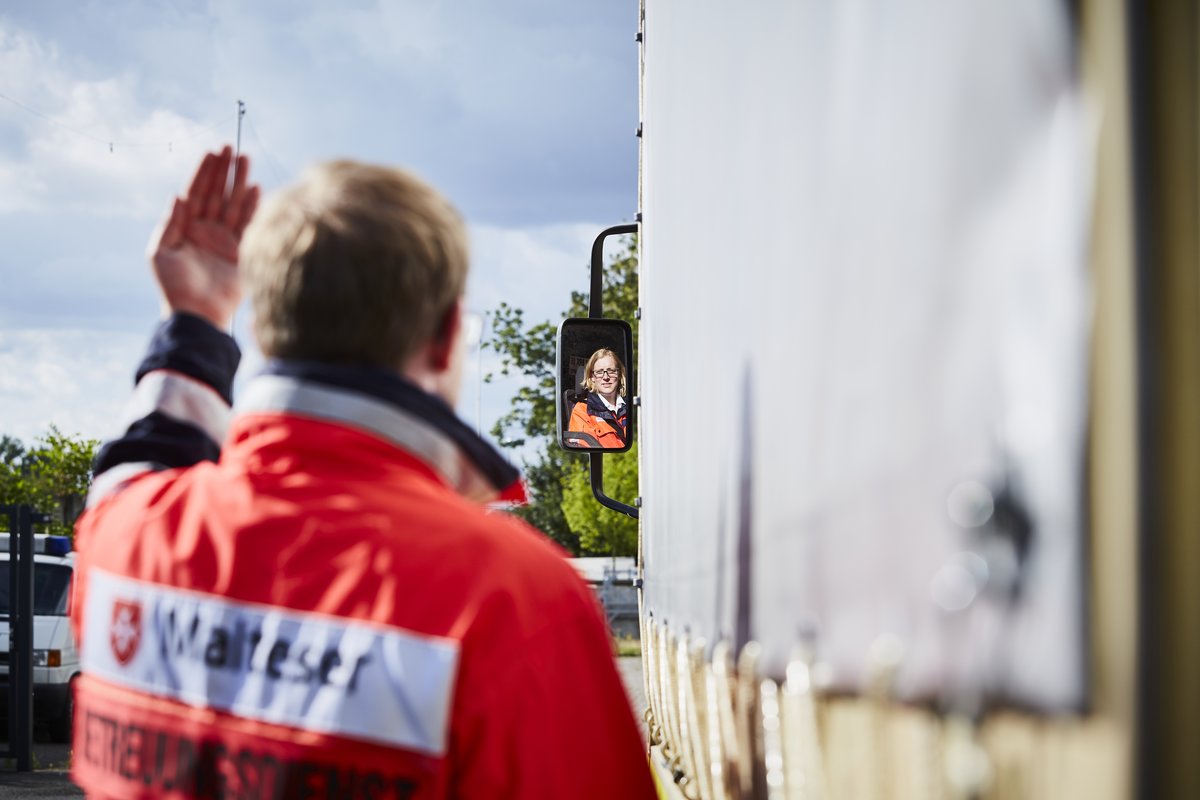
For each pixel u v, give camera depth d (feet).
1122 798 1.81
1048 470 1.94
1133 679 1.81
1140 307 1.83
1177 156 1.84
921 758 2.24
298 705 3.56
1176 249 1.83
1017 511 1.99
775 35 3.36
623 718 3.68
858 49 2.64
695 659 4.88
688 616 5.18
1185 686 1.79
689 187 5.23
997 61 2.08
